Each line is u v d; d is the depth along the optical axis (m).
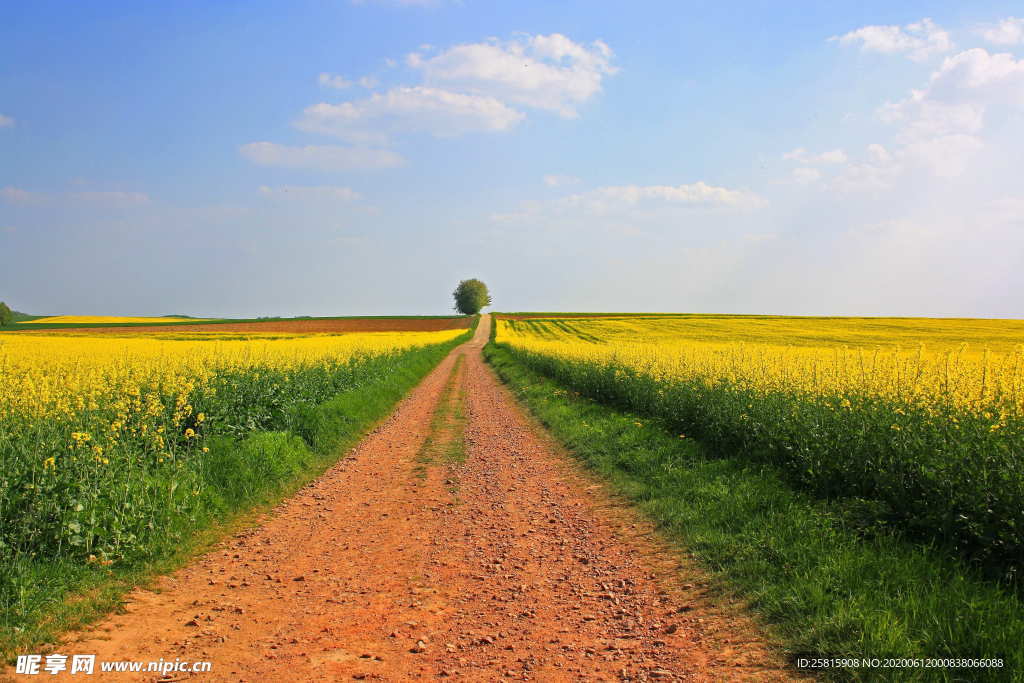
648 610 5.43
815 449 8.53
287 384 14.60
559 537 7.53
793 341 46.78
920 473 6.62
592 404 18.08
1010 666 3.91
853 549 6.01
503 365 38.59
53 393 9.20
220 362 15.33
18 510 6.15
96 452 7.04
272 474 10.07
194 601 5.73
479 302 146.38
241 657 4.63
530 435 14.92
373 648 4.78
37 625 5.02
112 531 6.52
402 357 34.16
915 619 4.57
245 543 7.41
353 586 6.09
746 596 5.46
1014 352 8.95
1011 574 5.26
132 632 5.06
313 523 8.21
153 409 9.22
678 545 6.94
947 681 3.90
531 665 4.48
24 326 98.31
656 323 81.25
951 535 5.94
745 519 7.23
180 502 7.65
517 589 5.98
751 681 4.15
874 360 10.79
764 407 10.52
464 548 7.20
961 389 8.15
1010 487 5.63
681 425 12.62
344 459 12.38
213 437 10.31
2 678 4.25
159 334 73.56
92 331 81.25
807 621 4.79
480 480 10.54
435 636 4.99
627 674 4.32
